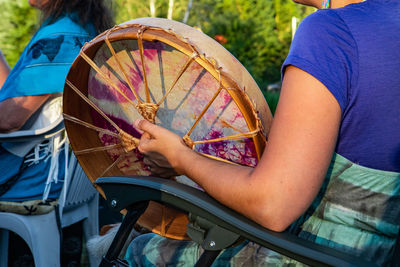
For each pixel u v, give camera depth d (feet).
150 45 3.83
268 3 23.11
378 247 3.28
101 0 6.14
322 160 2.89
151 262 4.11
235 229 3.05
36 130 5.65
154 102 4.09
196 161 3.41
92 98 4.54
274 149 2.92
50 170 5.87
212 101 3.67
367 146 3.19
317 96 2.92
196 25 20.83
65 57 5.67
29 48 5.74
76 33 5.78
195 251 3.98
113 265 3.59
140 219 4.32
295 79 2.99
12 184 5.82
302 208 2.89
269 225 2.94
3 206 5.80
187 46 3.44
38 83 5.56
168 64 3.84
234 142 3.80
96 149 4.60
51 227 5.96
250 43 22.21
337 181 3.34
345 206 3.34
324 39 3.06
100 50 4.20
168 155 3.57
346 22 3.15
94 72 4.41
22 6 15.34
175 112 4.00
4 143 5.86
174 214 4.23
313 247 2.87
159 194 3.30
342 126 3.16
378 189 3.25
